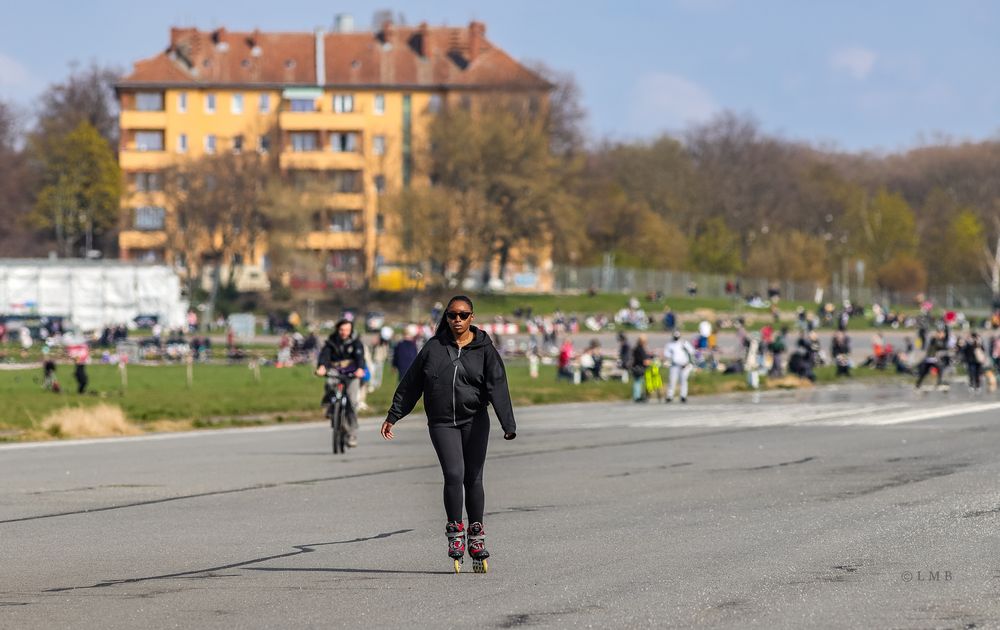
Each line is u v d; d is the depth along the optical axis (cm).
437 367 3183
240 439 7994
